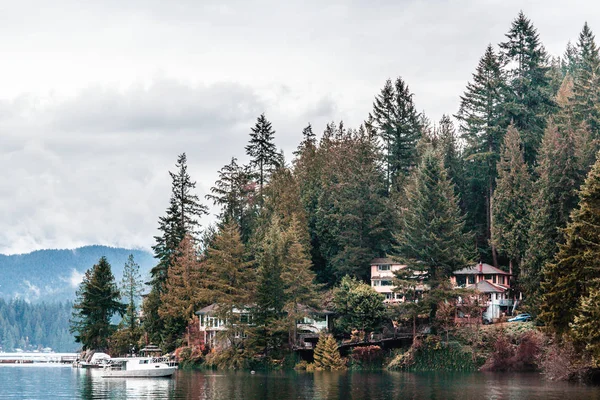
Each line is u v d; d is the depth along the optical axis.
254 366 123.50
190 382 100.56
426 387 85.94
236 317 126.25
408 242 124.19
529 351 105.88
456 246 121.81
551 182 112.31
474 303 118.44
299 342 127.06
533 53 157.12
